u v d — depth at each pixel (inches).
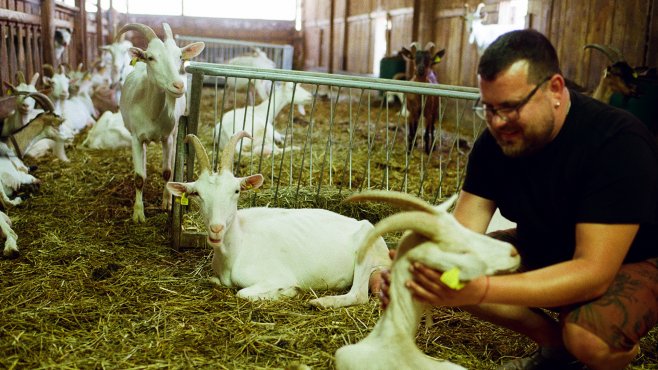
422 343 129.5
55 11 482.6
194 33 886.4
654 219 97.0
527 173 102.5
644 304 97.5
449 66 510.9
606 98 252.5
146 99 214.5
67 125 367.6
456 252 85.1
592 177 94.4
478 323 139.3
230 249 153.2
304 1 949.8
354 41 740.0
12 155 238.4
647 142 95.1
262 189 234.7
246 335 130.8
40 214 213.2
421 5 541.0
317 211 167.0
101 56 581.3
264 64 578.6
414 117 364.5
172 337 129.1
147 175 270.2
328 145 201.5
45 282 155.8
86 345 125.1
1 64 339.9
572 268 89.5
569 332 96.4
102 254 178.2
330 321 138.7
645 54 304.8
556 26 374.0
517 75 87.6
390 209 205.3
